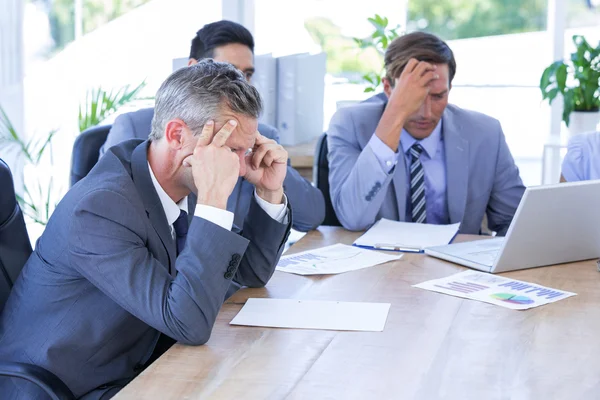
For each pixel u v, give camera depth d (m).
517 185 2.72
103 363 1.64
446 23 4.28
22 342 1.62
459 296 1.77
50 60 4.48
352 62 4.34
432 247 2.15
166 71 4.44
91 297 1.62
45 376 1.52
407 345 1.47
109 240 1.55
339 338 1.51
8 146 4.48
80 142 2.70
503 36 4.27
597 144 2.66
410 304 1.72
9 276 1.80
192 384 1.31
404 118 2.44
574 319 1.61
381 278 1.92
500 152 2.72
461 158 2.64
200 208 1.59
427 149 2.64
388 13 4.29
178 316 1.49
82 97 4.49
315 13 4.33
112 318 1.62
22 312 1.65
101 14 4.43
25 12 4.43
